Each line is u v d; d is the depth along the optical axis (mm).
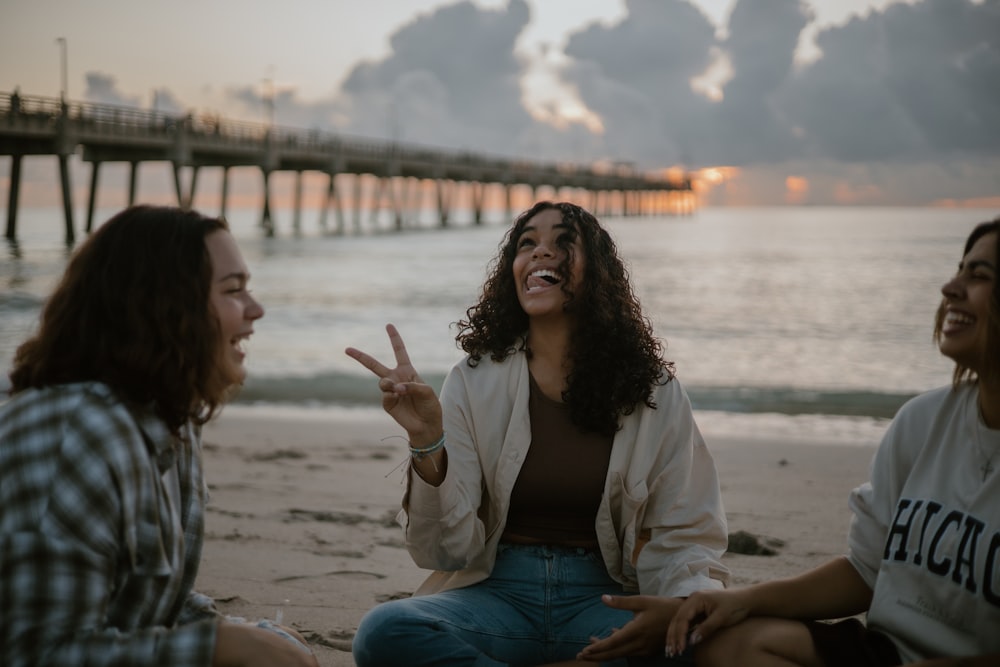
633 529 2270
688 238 52250
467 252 35562
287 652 1568
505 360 2350
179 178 38219
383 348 11367
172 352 1572
